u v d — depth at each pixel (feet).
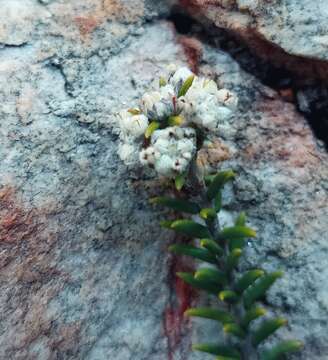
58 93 0.28
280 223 0.27
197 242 0.27
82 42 0.29
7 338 0.25
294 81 0.30
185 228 0.25
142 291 0.27
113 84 0.29
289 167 0.28
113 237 0.27
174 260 0.27
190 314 0.24
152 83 0.29
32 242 0.26
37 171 0.26
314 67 0.29
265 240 0.27
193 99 0.23
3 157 0.26
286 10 0.28
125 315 0.26
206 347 0.24
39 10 0.30
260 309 0.24
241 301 0.25
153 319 0.27
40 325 0.25
